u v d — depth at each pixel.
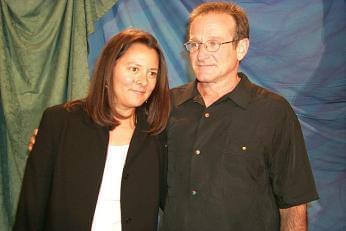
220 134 1.51
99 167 1.39
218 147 1.50
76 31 2.49
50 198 1.39
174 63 2.55
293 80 2.51
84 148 1.41
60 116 1.45
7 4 2.48
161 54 1.48
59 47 2.52
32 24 2.50
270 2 2.51
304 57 2.50
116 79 1.40
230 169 1.47
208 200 1.46
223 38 1.47
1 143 2.55
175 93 1.67
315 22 2.49
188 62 2.53
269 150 1.48
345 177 2.47
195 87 1.61
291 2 2.50
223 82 1.54
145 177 1.45
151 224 1.44
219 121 1.53
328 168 2.49
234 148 1.49
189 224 1.48
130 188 1.41
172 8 2.55
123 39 1.40
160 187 1.54
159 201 1.53
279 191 1.50
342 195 2.48
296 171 1.47
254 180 1.48
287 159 1.48
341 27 2.47
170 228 1.53
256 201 1.47
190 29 1.54
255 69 2.53
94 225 1.37
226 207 1.45
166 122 1.55
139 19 2.56
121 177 1.41
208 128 1.53
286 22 2.50
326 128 2.49
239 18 1.50
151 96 1.54
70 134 1.42
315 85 2.49
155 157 1.50
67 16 2.49
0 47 2.47
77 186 1.37
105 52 1.42
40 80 2.51
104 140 1.42
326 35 2.48
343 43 2.46
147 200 1.44
